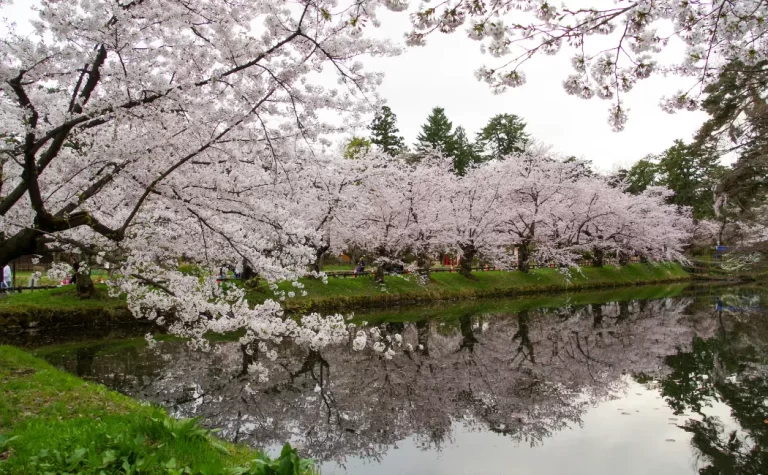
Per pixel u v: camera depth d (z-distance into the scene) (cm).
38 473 377
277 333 859
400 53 649
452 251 3022
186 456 449
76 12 583
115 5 570
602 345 1516
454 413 935
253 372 1163
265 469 393
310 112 692
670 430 833
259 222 817
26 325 1429
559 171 3234
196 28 645
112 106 625
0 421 523
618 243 3416
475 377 1166
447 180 2786
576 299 2638
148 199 790
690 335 1669
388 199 2306
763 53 471
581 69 438
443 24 376
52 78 639
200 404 935
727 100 1335
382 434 832
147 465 400
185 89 643
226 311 824
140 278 811
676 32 412
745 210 1961
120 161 670
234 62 638
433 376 1176
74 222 609
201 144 701
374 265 2512
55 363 1173
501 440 801
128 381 1048
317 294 2050
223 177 753
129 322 1567
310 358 1335
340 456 738
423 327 1792
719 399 989
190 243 1030
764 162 1644
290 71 631
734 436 798
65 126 598
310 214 1786
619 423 870
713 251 4794
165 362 1216
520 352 1423
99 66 620
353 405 971
